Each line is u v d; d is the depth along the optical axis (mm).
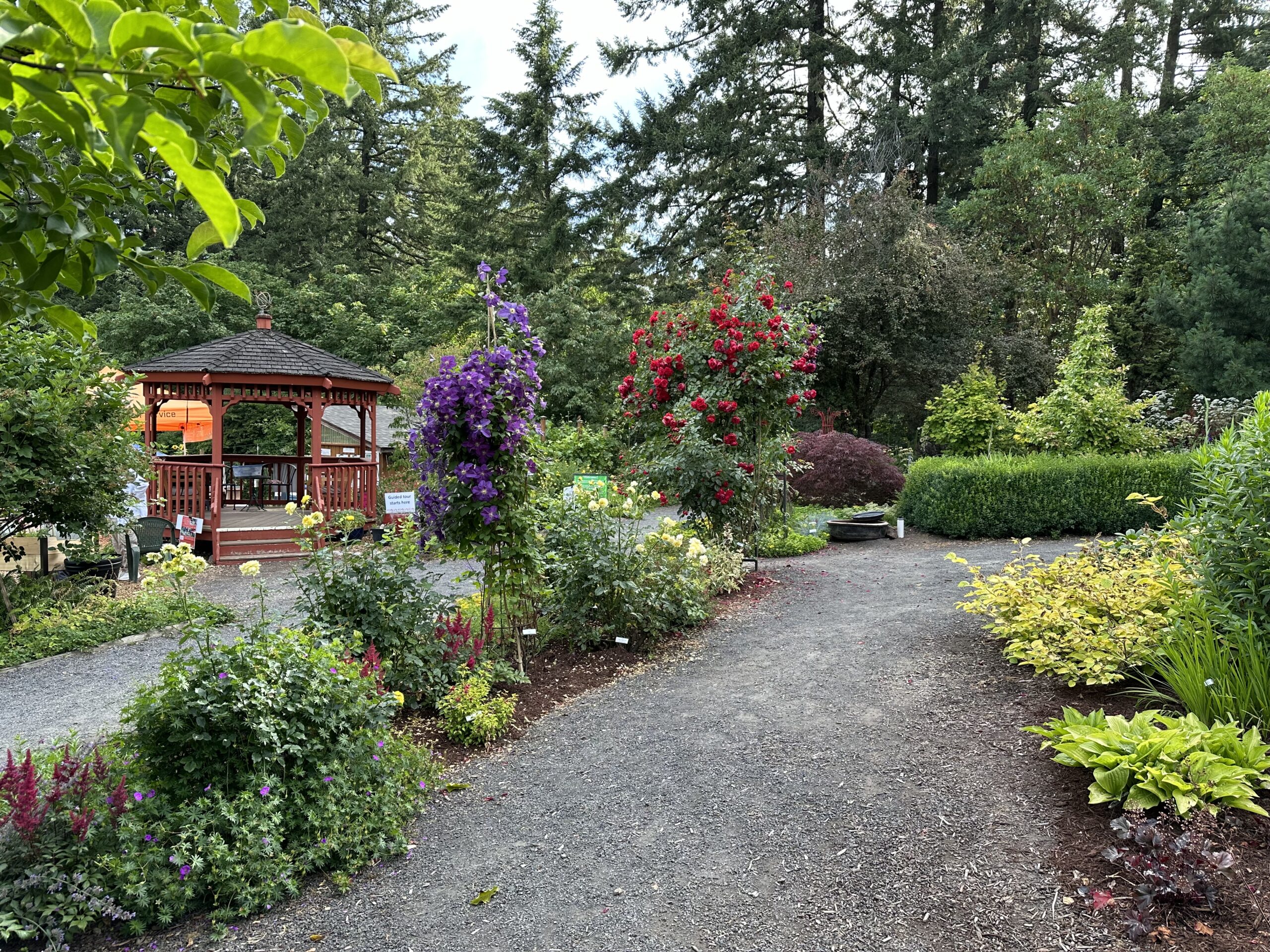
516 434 5121
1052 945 2469
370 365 24594
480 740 4355
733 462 7812
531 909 2865
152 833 2984
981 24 22500
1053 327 19250
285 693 3299
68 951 2629
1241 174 17938
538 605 6102
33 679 5820
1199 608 3885
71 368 7332
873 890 2834
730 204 24094
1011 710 4102
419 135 29797
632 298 23953
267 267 26703
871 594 7148
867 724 4160
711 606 6719
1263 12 23688
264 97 918
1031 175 19406
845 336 16203
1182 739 3078
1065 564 5297
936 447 18547
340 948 2703
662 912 2803
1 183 1309
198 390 11562
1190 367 17438
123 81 967
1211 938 2383
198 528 10836
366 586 4832
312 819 3164
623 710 4703
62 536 7426
